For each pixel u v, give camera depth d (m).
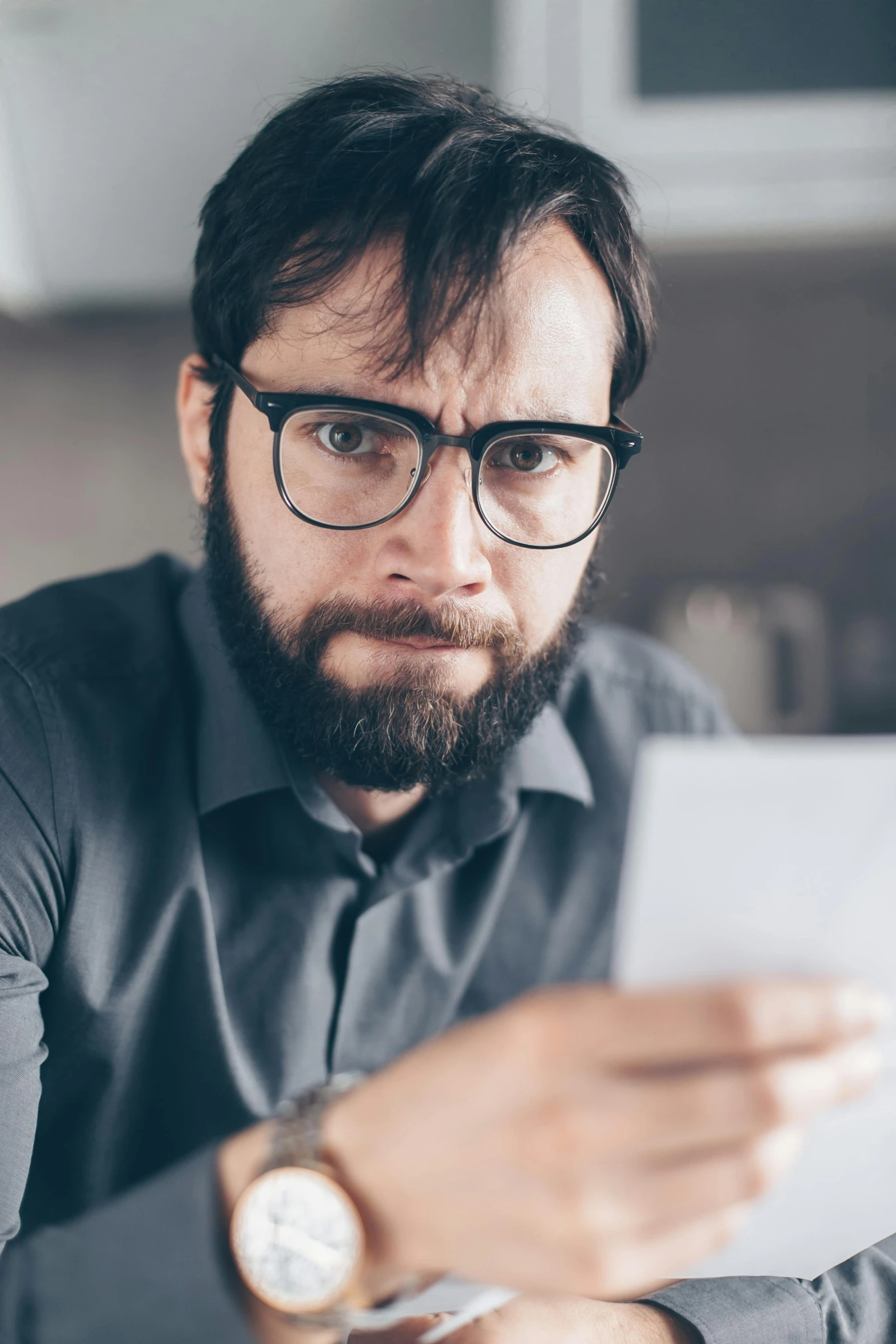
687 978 0.35
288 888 0.73
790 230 1.40
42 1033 0.63
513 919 0.86
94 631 0.76
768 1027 0.32
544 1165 0.33
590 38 1.33
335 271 0.59
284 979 0.73
